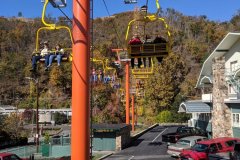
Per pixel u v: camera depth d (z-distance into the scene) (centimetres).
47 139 4241
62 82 10962
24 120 8488
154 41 1449
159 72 8550
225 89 3491
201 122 4616
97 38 13738
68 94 10919
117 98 6925
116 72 3741
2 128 5403
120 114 6781
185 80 9381
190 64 12169
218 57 3562
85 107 945
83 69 945
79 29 945
